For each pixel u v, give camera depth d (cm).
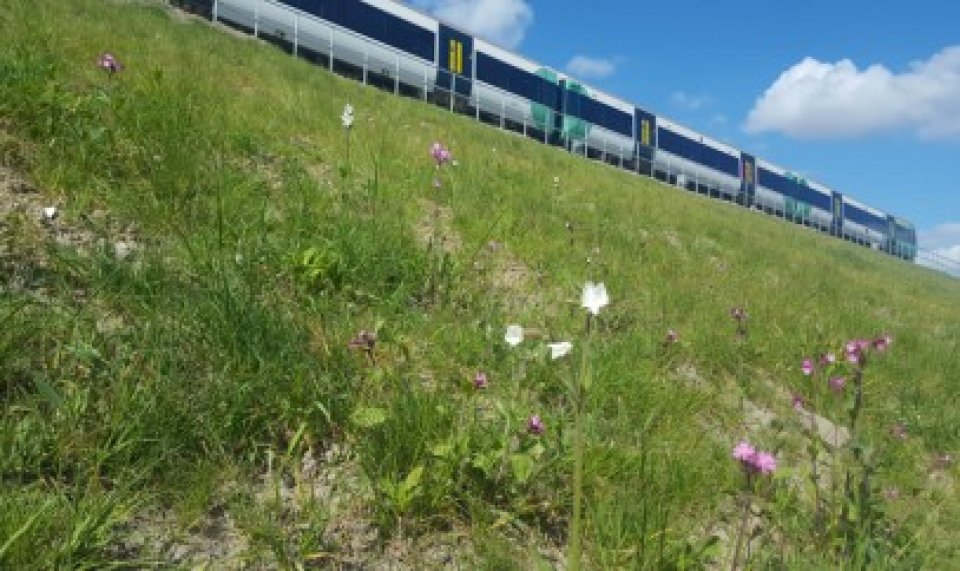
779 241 2570
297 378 351
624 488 364
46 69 629
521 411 385
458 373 434
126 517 275
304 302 452
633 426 443
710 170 6300
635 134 5512
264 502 304
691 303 752
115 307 382
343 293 478
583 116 4997
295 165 698
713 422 524
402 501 310
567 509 350
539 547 326
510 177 1180
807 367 569
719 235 1677
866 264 3300
